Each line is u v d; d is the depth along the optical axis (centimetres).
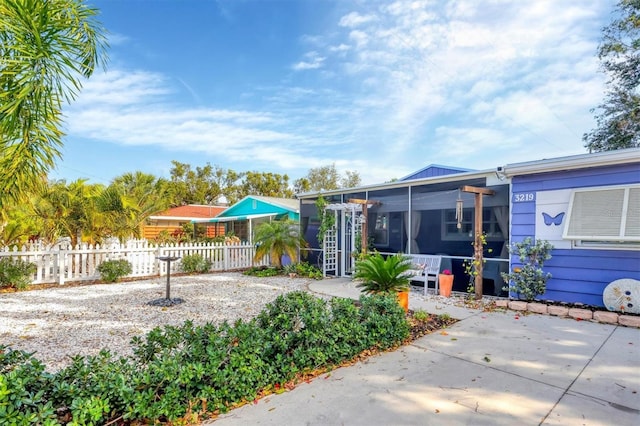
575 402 290
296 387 318
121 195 1041
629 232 537
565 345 428
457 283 795
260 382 303
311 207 1189
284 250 1144
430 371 354
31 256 872
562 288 620
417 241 877
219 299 729
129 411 234
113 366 255
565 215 613
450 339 455
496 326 514
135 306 660
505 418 266
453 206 811
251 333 333
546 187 645
